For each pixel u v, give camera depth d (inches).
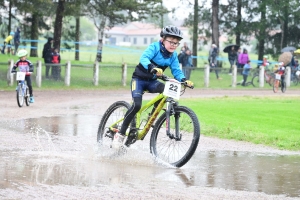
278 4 2121.1
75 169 375.6
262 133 590.9
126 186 326.6
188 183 342.6
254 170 396.5
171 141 412.5
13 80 1337.4
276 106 925.8
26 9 1507.1
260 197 310.7
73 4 1547.7
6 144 479.8
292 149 512.7
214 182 348.8
